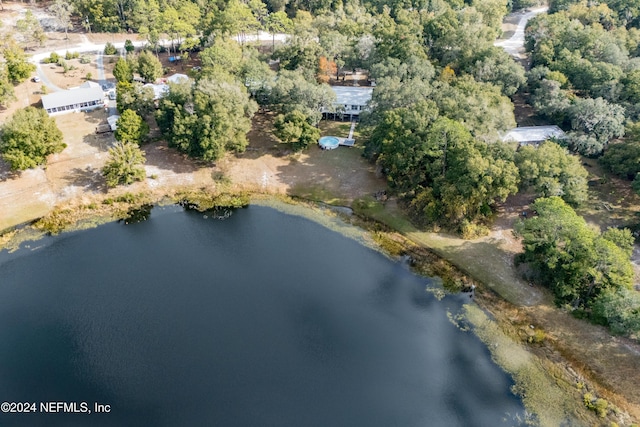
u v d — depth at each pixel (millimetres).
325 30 144125
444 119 88750
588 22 147000
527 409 61500
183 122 100000
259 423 59000
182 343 68500
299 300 76500
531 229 76188
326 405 61344
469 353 68750
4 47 135750
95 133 112688
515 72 116312
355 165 106438
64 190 96500
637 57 126375
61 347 67250
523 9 196125
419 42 134625
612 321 66812
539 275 77750
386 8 162125
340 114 121812
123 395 61562
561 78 114438
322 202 98000
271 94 110375
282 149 111438
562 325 71375
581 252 71000
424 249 86188
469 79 110438
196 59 151375
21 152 93812
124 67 126875
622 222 88250
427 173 95250
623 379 63781
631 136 98688
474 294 77625
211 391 62344
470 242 86562
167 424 58656
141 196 97500
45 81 131625
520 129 109812
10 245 84750
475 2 166375
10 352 66250
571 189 85438
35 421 58062
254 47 146500
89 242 86625
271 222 93375
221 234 90125
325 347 69000
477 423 59938
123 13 165250
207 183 101812
